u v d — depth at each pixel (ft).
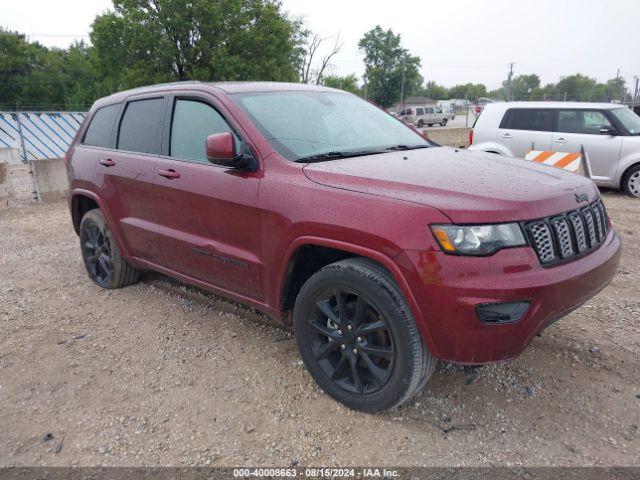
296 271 10.32
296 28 143.43
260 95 11.98
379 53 275.18
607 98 143.74
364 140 12.03
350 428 9.16
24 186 42.45
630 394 9.89
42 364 11.75
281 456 8.58
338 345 9.53
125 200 14.03
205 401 10.13
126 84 96.27
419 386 8.86
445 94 476.95
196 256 12.07
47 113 60.54
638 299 14.30
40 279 17.62
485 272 7.81
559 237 8.47
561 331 12.41
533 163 11.10
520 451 8.48
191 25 93.15
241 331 12.98
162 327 13.38
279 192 9.90
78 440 9.14
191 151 12.14
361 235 8.61
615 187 31.58
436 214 8.07
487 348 7.99
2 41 175.32
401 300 8.45
